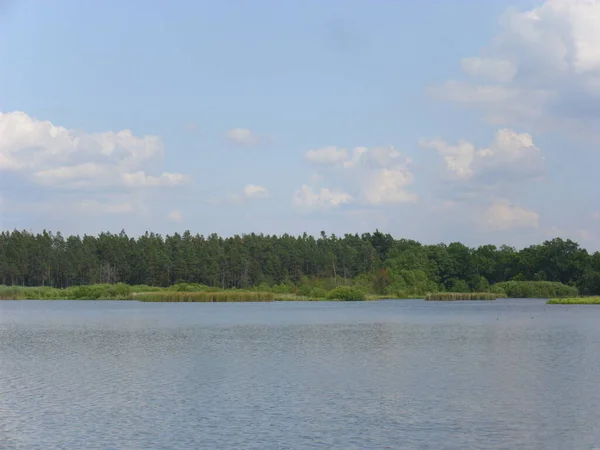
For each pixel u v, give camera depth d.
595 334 79.62
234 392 40.06
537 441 29.14
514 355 57.81
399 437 29.75
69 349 64.12
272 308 155.75
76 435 30.16
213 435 30.09
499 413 34.19
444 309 147.00
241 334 81.19
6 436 30.06
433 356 57.31
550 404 36.28
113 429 31.16
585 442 28.97
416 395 38.88
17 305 169.88
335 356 57.59
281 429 31.09
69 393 40.00
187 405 36.28
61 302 192.88
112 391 40.59
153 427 31.52
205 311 140.75
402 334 80.50
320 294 192.62
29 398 38.47
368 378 45.12
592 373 47.06
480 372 47.72
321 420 32.81
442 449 27.94
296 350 62.50
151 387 41.97
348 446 28.33
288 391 40.28
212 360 55.03
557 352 60.12
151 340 73.31
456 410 34.91
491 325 95.50
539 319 109.62
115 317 118.19
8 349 64.38
